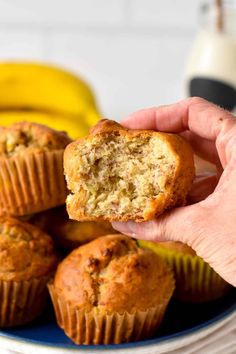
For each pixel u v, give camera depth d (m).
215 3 0.70
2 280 0.34
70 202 0.32
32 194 0.39
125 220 0.32
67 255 0.37
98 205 0.32
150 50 0.88
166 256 0.37
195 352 0.34
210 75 0.69
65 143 0.39
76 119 0.70
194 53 0.71
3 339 0.33
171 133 0.34
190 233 0.30
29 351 0.32
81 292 0.33
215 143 0.34
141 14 0.86
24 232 0.36
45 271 0.36
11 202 0.39
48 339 0.34
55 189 0.39
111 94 0.90
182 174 0.31
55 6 0.85
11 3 0.85
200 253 0.30
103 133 0.32
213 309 0.37
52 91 0.70
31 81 0.70
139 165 0.32
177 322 0.36
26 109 0.72
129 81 0.90
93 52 0.88
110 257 0.34
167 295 0.34
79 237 0.38
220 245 0.29
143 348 0.32
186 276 0.37
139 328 0.34
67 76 0.72
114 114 0.91
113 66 0.89
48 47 0.87
